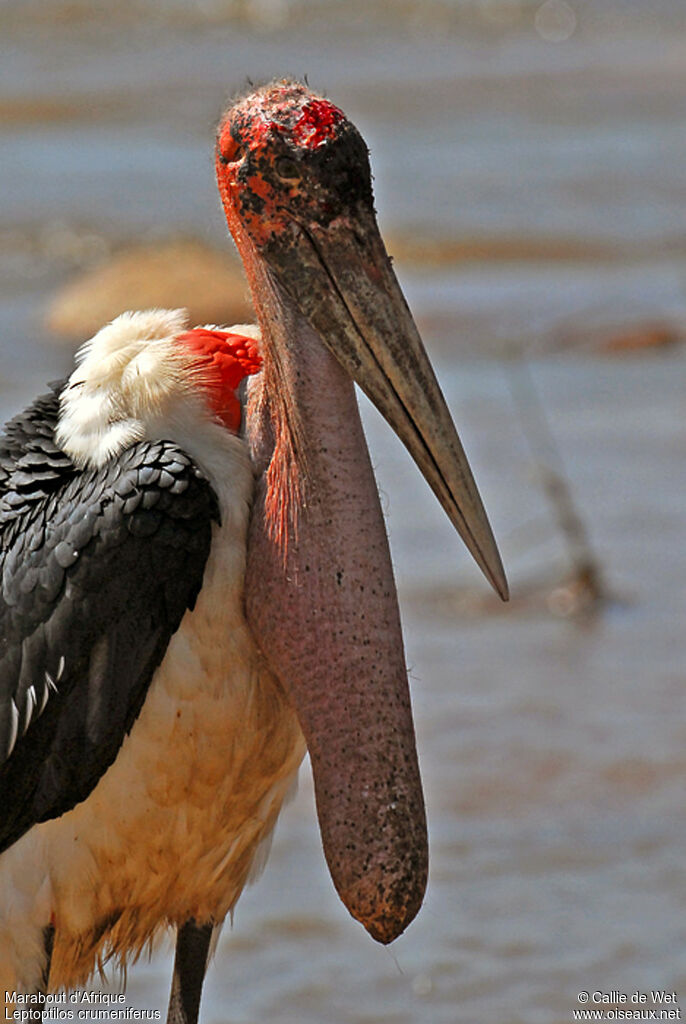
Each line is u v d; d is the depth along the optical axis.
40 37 45.38
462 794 11.95
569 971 10.09
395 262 26.94
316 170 7.02
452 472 7.16
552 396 20.61
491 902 10.79
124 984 8.87
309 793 12.15
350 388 7.22
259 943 10.49
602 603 15.09
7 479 7.88
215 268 24.53
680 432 19.19
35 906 7.94
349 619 7.16
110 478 7.45
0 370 21.05
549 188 31.08
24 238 27.88
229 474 7.46
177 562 7.37
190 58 43.12
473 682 13.66
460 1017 9.67
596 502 17.22
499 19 49.72
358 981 10.08
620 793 11.95
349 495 7.18
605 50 45.31
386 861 7.13
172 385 7.55
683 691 13.44
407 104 38.69
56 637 7.52
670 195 30.58
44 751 7.69
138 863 8.02
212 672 7.58
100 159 32.81
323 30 47.34
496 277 26.12
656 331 22.94
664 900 10.77
